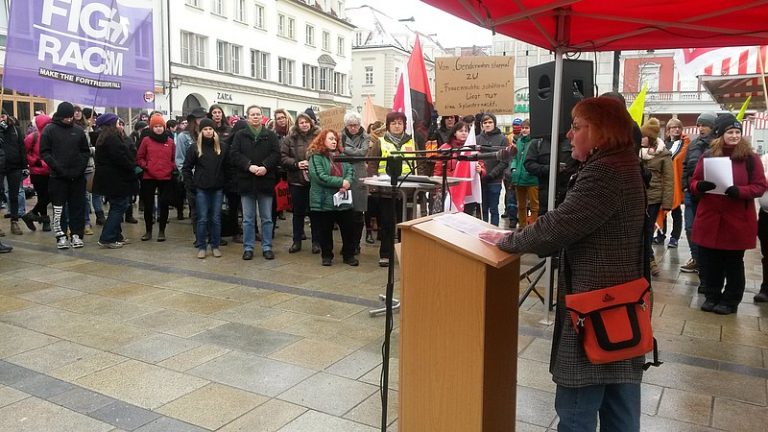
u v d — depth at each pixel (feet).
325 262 22.16
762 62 22.75
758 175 15.94
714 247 16.31
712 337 14.73
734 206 16.08
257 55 120.98
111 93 23.43
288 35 130.11
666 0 12.42
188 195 26.66
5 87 20.53
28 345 13.53
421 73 28.89
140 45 24.21
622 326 6.95
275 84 126.11
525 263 23.06
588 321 7.05
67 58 21.97
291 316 15.88
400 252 7.95
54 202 23.82
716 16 13.17
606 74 109.40
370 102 36.76
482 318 7.29
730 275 16.60
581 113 7.27
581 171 7.23
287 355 13.14
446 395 7.68
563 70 14.71
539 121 15.42
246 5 115.44
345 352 13.34
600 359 6.91
